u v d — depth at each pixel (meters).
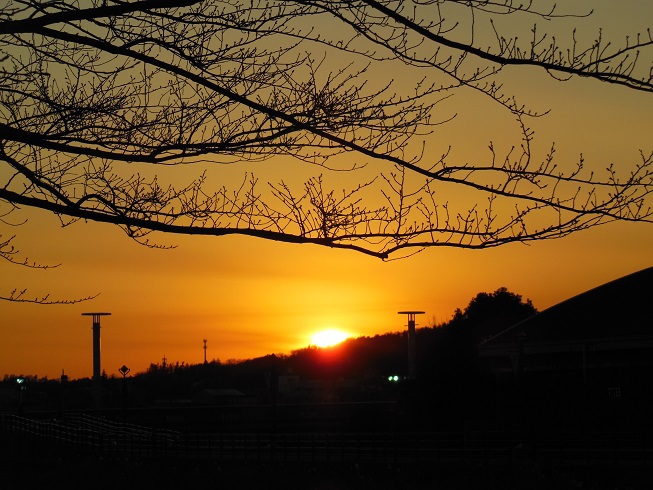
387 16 5.79
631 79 5.48
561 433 27.80
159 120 6.32
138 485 25.31
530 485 20.27
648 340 30.94
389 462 25.61
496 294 63.88
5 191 6.05
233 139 6.23
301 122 5.93
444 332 63.44
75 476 27.84
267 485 23.91
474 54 5.60
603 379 32.22
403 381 43.62
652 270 37.09
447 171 5.76
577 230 5.64
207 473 26.67
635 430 27.83
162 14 6.09
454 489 21.14
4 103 6.43
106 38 6.32
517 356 35.31
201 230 6.03
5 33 5.72
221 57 6.26
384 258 5.99
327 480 23.94
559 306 37.09
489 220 5.73
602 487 19.83
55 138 6.27
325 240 5.99
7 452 36.22
